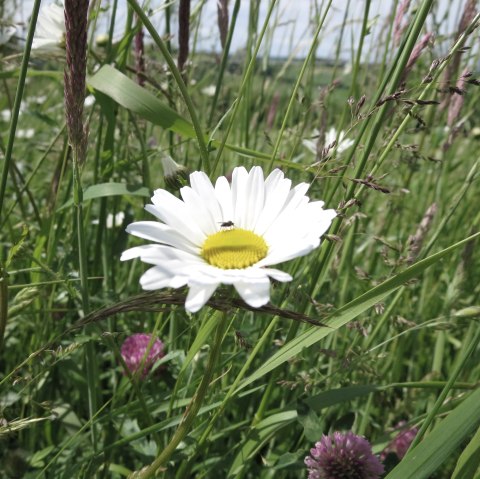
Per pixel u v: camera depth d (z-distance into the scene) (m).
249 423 0.20
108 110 0.21
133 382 0.16
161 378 0.19
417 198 0.33
